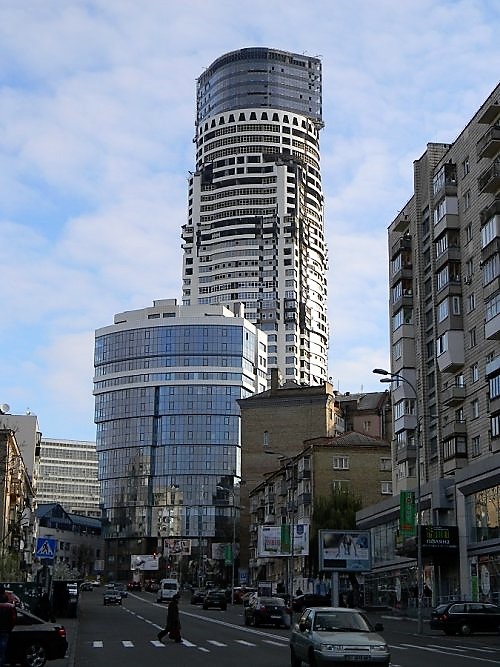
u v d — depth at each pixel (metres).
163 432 179.50
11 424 127.75
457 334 61.25
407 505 59.69
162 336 182.88
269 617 46.28
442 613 41.97
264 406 131.00
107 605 88.19
